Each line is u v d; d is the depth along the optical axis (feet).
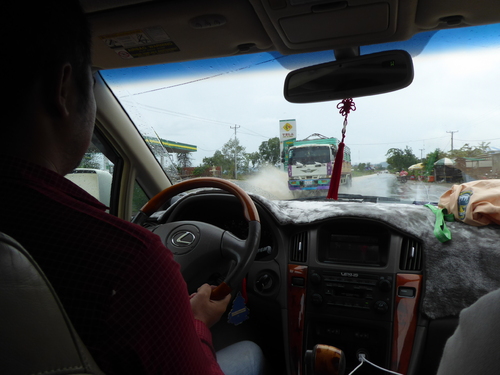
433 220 6.07
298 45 5.86
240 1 4.77
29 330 1.39
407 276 5.83
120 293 1.57
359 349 6.17
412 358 5.70
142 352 1.59
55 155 1.97
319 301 6.16
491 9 4.80
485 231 5.82
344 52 5.98
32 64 1.78
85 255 1.61
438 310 5.60
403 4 4.65
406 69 5.58
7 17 1.75
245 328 6.83
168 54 6.41
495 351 1.26
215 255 4.81
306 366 4.57
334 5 4.66
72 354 1.47
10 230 1.65
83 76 2.03
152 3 4.91
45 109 1.87
